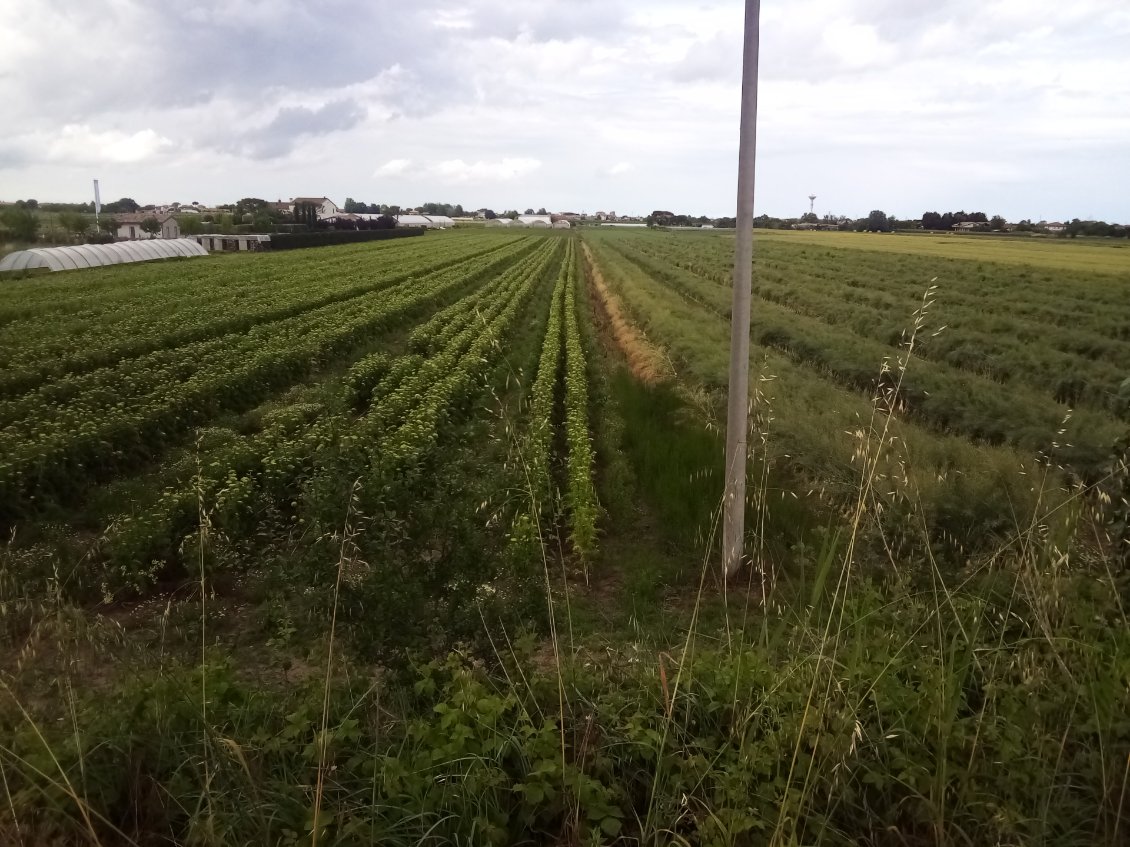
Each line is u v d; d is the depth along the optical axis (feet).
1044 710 13.32
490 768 12.46
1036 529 18.24
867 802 12.37
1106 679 13.35
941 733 12.28
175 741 13.10
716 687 14.79
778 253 220.43
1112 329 87.66
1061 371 62.54
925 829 12.26
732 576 26.50
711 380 58.70
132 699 14.15
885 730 13.58
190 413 49.24
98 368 62.80
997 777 12.28
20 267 156.15
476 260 208.44
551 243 340.80
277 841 11.44
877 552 23.08
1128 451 20.03
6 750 12.10
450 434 43.39
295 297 108.99
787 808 11.19
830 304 109.81
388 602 15.38
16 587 22.13
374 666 16.11
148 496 35.40
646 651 17.89
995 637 16.72
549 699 14.79
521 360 71.51
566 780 12.34
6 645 19.34
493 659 15.93
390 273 153.38
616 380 64.85
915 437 41.16
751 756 12.58
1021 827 11.65
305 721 13.64
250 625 24.03
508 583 18.93
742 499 26.16
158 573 28.53
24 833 11.41
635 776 13.20
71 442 38.47
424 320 104.99
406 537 16.53
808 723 12.50
